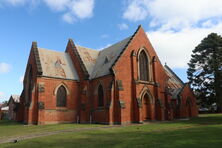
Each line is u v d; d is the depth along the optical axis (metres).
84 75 42.72
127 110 36.31
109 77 37.78
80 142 16.66
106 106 35.72
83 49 50.88
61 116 40.16
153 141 15.68
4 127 33.44
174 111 49.88
